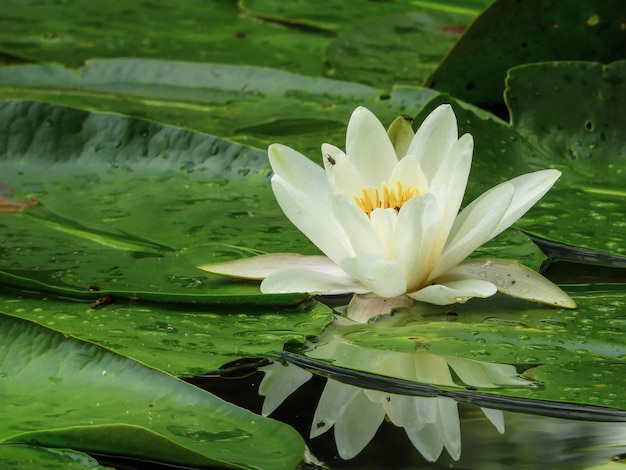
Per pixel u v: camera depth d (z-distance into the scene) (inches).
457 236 61.5
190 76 72.4
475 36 68.9
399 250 61.0
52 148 66.7
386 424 58.9
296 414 59.1
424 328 60.7
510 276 61.5
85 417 58.8
